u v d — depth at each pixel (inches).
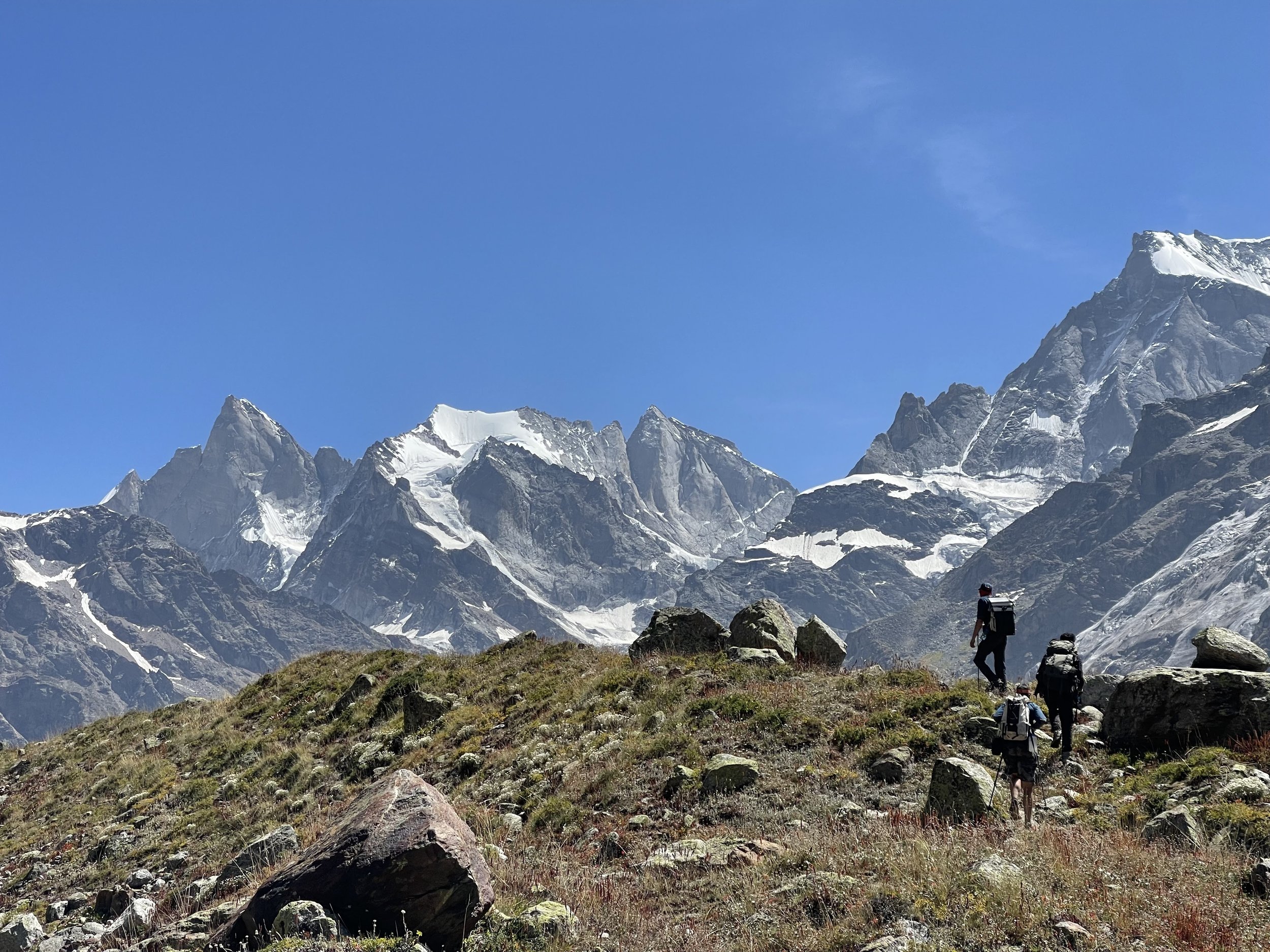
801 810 613.6
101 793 1183.6
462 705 1147.3
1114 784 615.2
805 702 844.6
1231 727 638.5
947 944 355.9
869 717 787.4
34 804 1214.3
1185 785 576.1
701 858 530.6
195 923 514.0
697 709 864.9
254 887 578.9
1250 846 457.7
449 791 868.0
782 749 748.0
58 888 855.7
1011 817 544.7
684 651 1183.6
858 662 1107.9
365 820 411.2
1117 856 447.2
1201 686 653.9
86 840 1004.6
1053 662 692.7
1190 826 484.1
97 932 609.6
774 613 1177.4
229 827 922.1
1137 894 392.2
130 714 1614.2
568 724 946.1
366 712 1234.0
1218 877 414.9
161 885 787.4
